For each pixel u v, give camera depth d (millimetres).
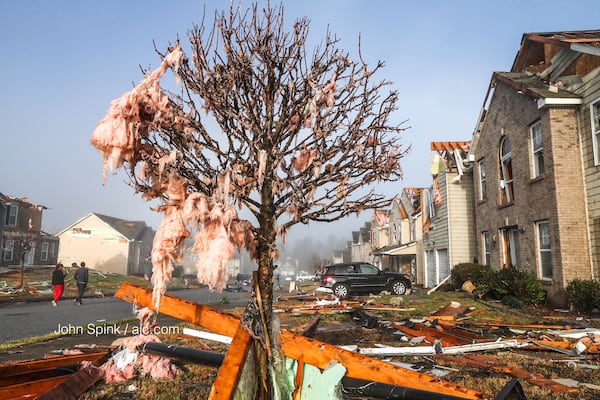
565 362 5867
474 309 11523
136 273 48781
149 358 5211
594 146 10875
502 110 15352
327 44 3238
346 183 3076
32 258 38750
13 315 13164
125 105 2629
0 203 32875
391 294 17844
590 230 10992
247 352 2613
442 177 21281
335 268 18766
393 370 3016
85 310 14617
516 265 14711
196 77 2900
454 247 20156
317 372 3057
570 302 10688
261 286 2982
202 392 4457
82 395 4285
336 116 3135
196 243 2695
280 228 3047
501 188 15656
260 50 2953
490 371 5445
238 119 2840
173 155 2643
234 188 2791
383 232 40031
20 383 4344
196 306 3518
